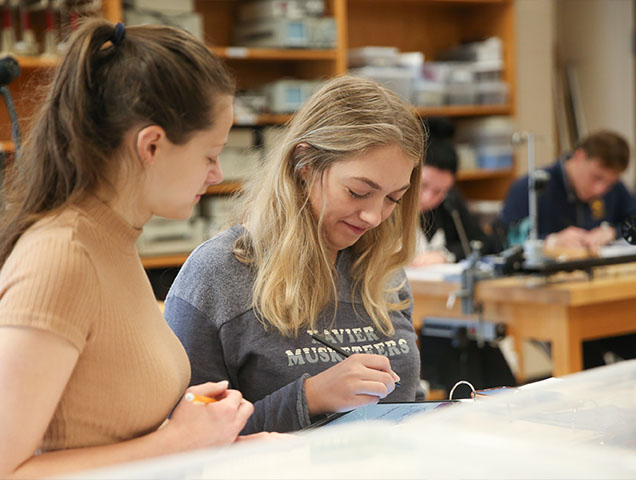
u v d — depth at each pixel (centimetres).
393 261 165
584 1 627
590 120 629
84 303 100
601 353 318
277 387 149
